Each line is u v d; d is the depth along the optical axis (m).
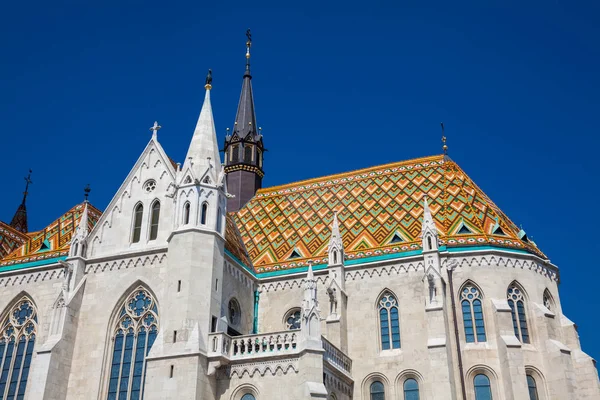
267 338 47.00
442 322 51.75
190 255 50.25
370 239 61.53
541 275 57.12
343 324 55.44
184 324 47.44
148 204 56.56
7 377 54.81
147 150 59.09
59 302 52.50
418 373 53.16
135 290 53.19
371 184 71.94
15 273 58.62
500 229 59.12
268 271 61.69
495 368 51.94
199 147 55.91
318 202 71.75
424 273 55.97
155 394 45.28
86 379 50.75
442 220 60.75
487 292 54.66
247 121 86.12
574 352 54.19
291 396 44.50
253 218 72.38
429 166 71.75
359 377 54.31
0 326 57.41
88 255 55.53
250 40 95.88
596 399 51.69
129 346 51.44
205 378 45.84
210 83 60.97
